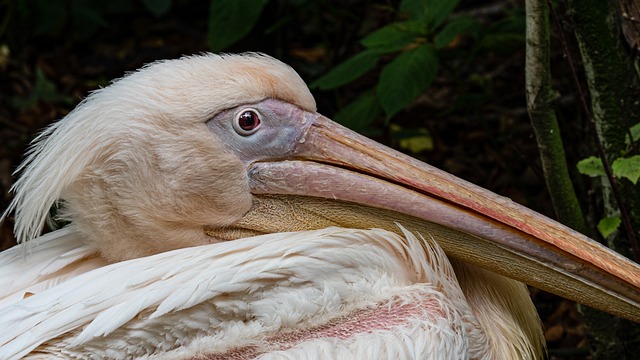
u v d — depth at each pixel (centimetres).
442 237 586
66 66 1252
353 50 1191
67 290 548
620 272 568
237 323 540
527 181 1032
